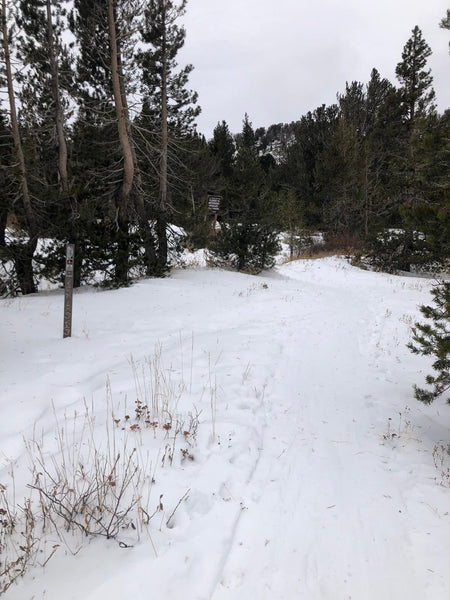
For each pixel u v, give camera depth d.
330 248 25.81
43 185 12.81
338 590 2.30
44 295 11.30
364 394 5.21
